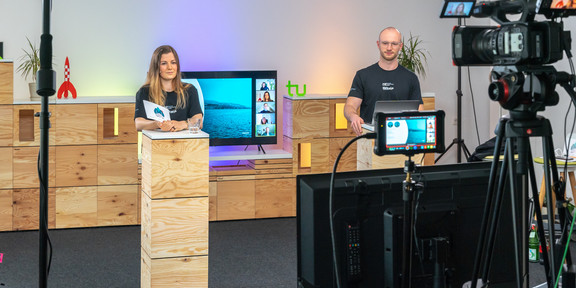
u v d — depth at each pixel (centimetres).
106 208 662
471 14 208
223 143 705
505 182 197
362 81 580
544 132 200
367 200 189
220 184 687
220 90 698
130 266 547
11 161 638
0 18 669
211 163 728
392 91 579
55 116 643
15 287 494
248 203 695
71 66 689
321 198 185
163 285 436
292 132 698
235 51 728
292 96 716
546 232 566
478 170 203
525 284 195
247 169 694
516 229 192
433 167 201
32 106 639
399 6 768
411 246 187
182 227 434
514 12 203
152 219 429
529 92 197
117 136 661
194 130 442
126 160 661
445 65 789
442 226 194
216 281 512
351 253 187
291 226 672
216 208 688
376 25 763
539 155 707
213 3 719
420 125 196
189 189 432
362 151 537
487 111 808
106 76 698
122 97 666
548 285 208
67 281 510
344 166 712
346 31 755
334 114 709
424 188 194
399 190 191
